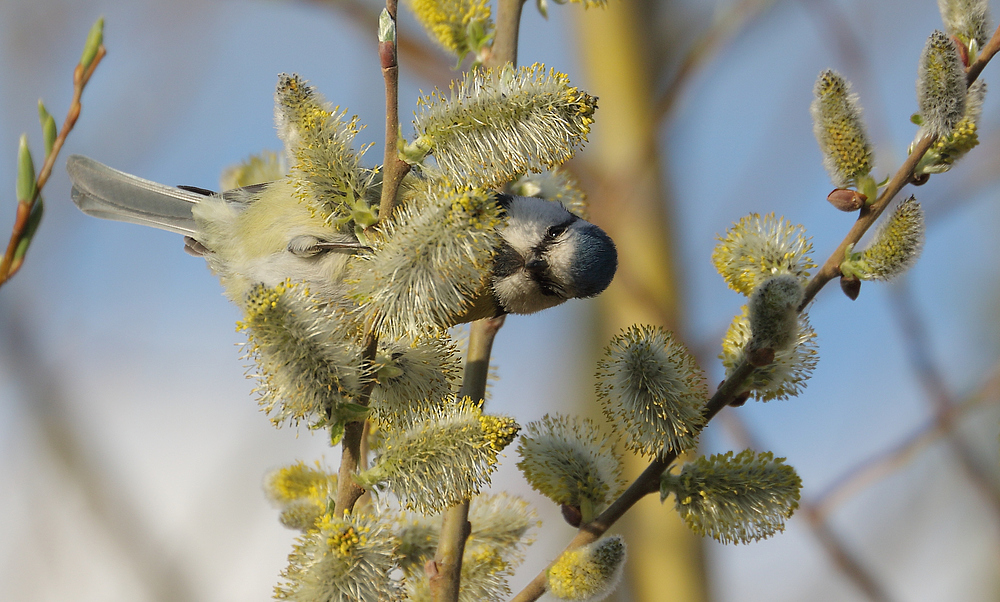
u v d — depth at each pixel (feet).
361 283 6.26
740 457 6.29
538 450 6.32
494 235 6.25
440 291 6.25
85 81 6.25
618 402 6.28
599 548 6.27
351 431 6.25
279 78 6.33
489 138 6.26
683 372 6.28
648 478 6.29
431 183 6.32
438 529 6.36
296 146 6.32
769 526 6.28
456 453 6.24
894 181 6.29
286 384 6.23
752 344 6.25
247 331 6.23
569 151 6.27
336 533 6.22
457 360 6.37
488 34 6.48
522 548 6.39
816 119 6.31
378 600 6.22
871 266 6.29
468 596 6.35
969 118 6.28
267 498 6.40
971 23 6.29
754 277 6.31
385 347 6.31
